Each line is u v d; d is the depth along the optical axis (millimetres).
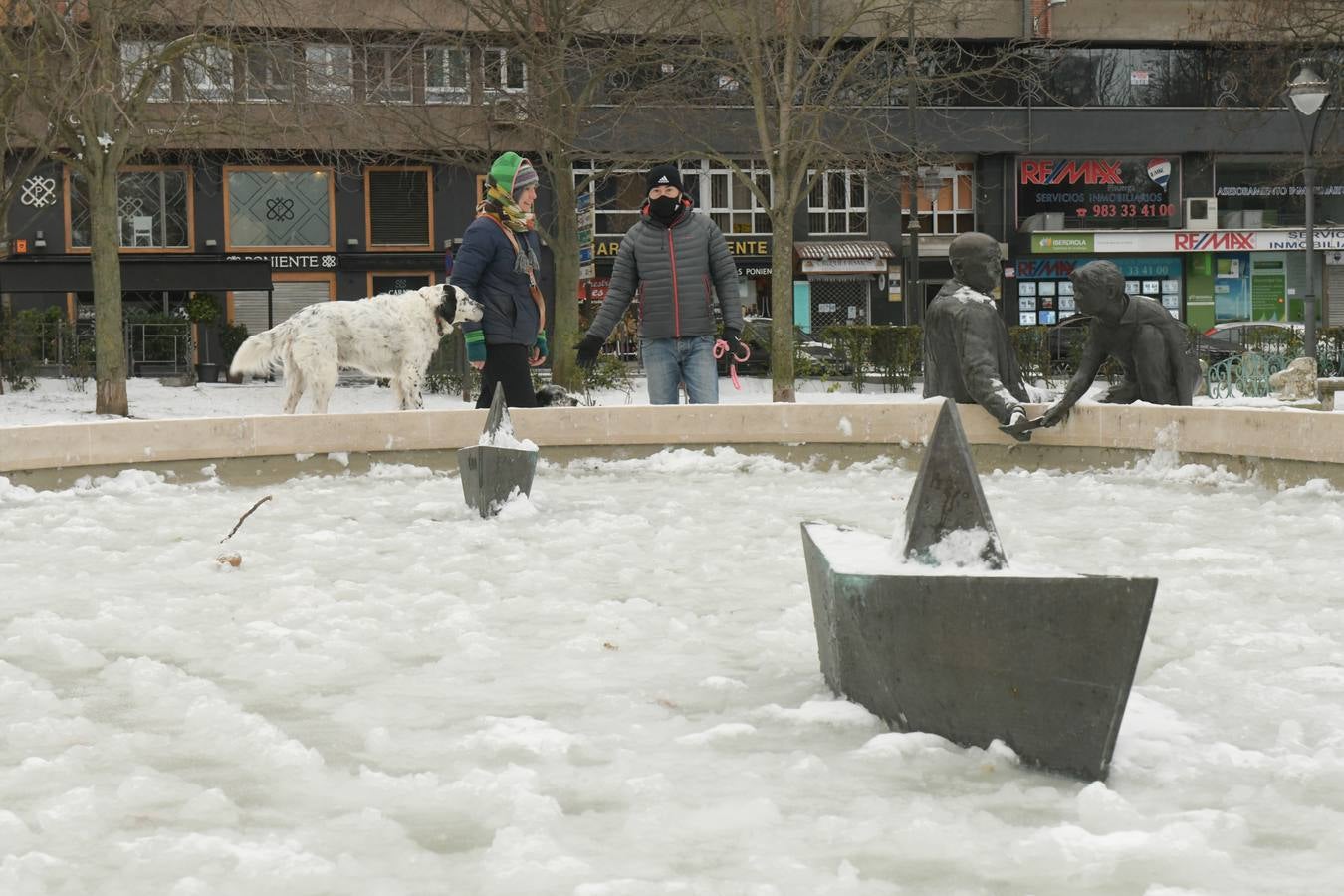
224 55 35875
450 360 41000
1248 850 4469
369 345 21984
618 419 17672
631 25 42281
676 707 6285
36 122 51406
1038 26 62062
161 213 57125
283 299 58031
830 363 43219
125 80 35750
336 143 44438
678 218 17953
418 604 8828
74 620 8250
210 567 10148
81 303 55875
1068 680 5184
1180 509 13195
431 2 45219
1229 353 46438
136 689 6594
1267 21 44469
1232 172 64250
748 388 43688
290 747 5492
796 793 5043
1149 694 6375
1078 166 63500
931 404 17297
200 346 50906
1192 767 5316
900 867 4340
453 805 4941
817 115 38344
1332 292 64500
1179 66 62656
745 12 38594
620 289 18141
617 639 7746
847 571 5664
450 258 40438
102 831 4703
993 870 4301
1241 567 9922
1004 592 5270
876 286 63000
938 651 5434
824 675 6543
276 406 38688
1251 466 15008
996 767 5277
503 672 6992
